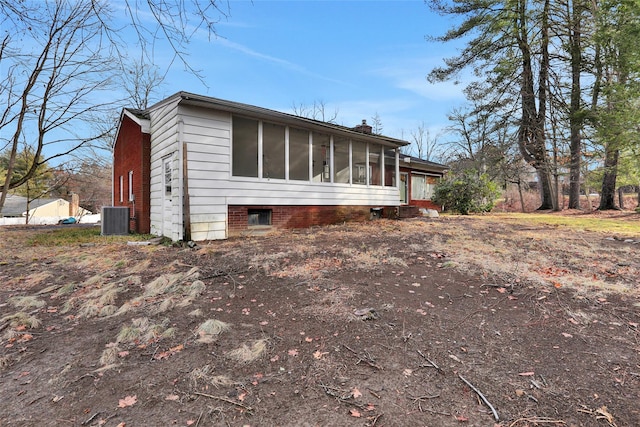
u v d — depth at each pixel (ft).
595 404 6.26
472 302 11.64
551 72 51.90
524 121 54.24
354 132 33.35
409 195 56.13
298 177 30.35
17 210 95.96
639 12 36.01
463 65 54.85
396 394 6.66
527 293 12.41
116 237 28.99
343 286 13.21
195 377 7.33
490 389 6.78
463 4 49.19
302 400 6.52
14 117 32.27
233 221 25.72
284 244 21.52
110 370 7.71
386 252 18.89
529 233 26.40
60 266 17.84
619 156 49.85
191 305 11.64
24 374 7.70
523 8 49.75
